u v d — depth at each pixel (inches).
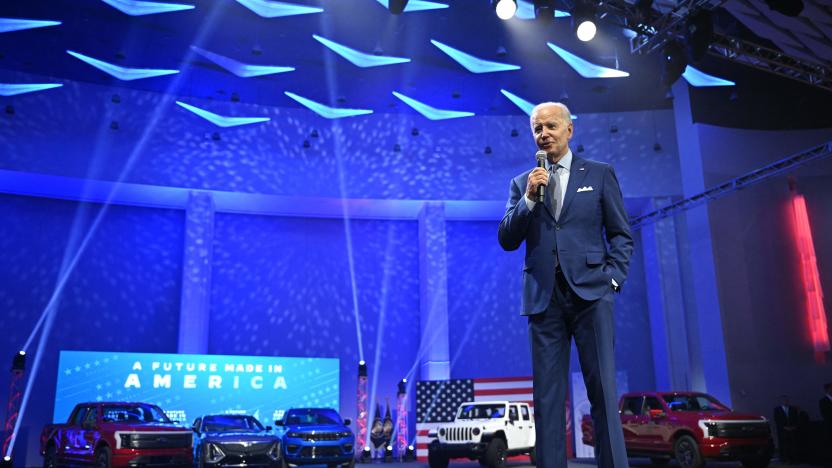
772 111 665.6
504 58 569.6
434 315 676.1
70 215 658.8
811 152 526.3
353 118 690.8
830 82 490.0
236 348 677.9
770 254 634.8
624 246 79.1
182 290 633.6
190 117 649.6
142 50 557.0
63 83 614.2
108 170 615.2
